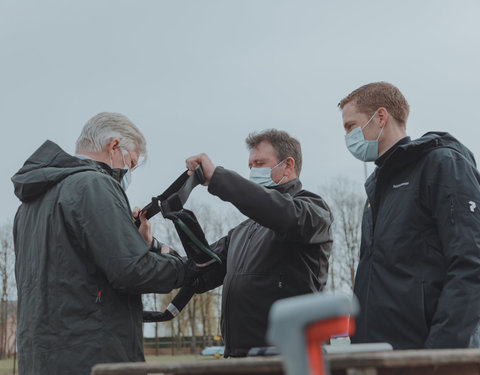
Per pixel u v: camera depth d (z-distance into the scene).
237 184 2.94
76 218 2.67
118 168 3.09
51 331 2.59
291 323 0.91
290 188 3.56
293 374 0.90
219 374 1.54
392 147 3.15
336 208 37.72
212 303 38.69
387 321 2.79
